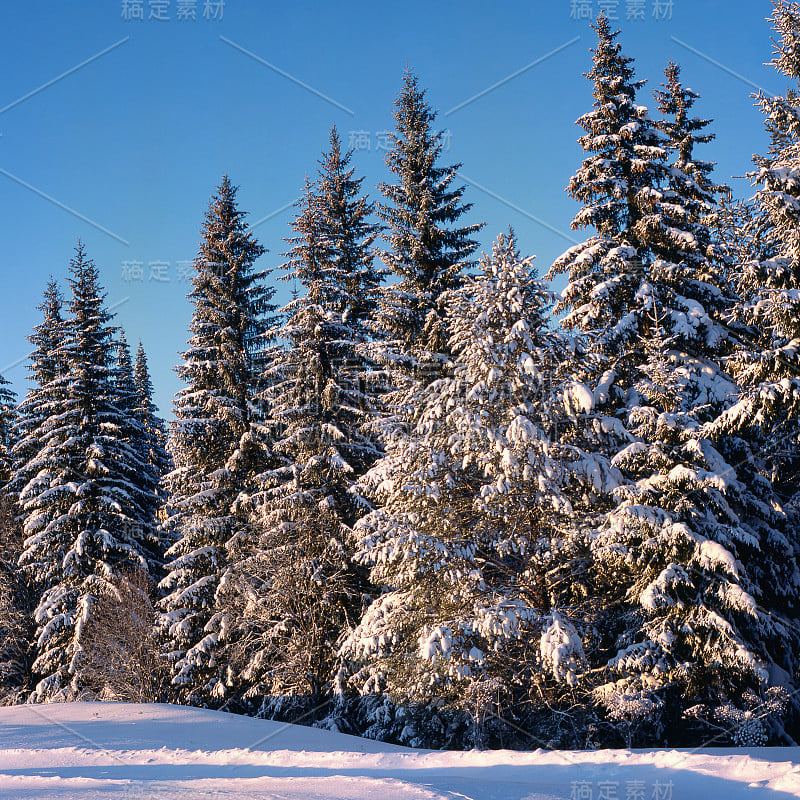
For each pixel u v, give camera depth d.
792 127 19.73
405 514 18.62
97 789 10.23
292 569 23.66
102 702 23.11
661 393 17.48
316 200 27.08
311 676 23.42
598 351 20.33
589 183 21.36
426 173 26.69
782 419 19.30
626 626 19.19
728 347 20.73
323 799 9.35
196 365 27.84
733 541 17.50
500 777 12.52
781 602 19.50
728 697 16.81
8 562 33.56
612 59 22.20
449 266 25.84
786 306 17.53
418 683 17.98
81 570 28.83
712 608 16.61
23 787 10.58
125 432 33.97
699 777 11.48
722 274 22.34
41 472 29.64
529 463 17.34
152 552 32.31
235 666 24.95
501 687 17.06
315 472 24.70
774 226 20.48
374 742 18.92
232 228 30.08
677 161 25.56
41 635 27.72
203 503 26.48
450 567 18.19
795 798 9.82
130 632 26.50
